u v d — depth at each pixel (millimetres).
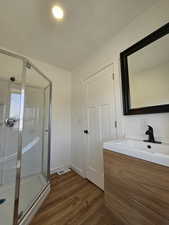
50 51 1985
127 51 1414
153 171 749
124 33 1490
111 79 1653
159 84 1128
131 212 870
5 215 1175
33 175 1888
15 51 1966
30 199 1349
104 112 1752
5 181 1668
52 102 2422
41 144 2059
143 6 1205
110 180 1086
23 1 1132
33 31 1529
